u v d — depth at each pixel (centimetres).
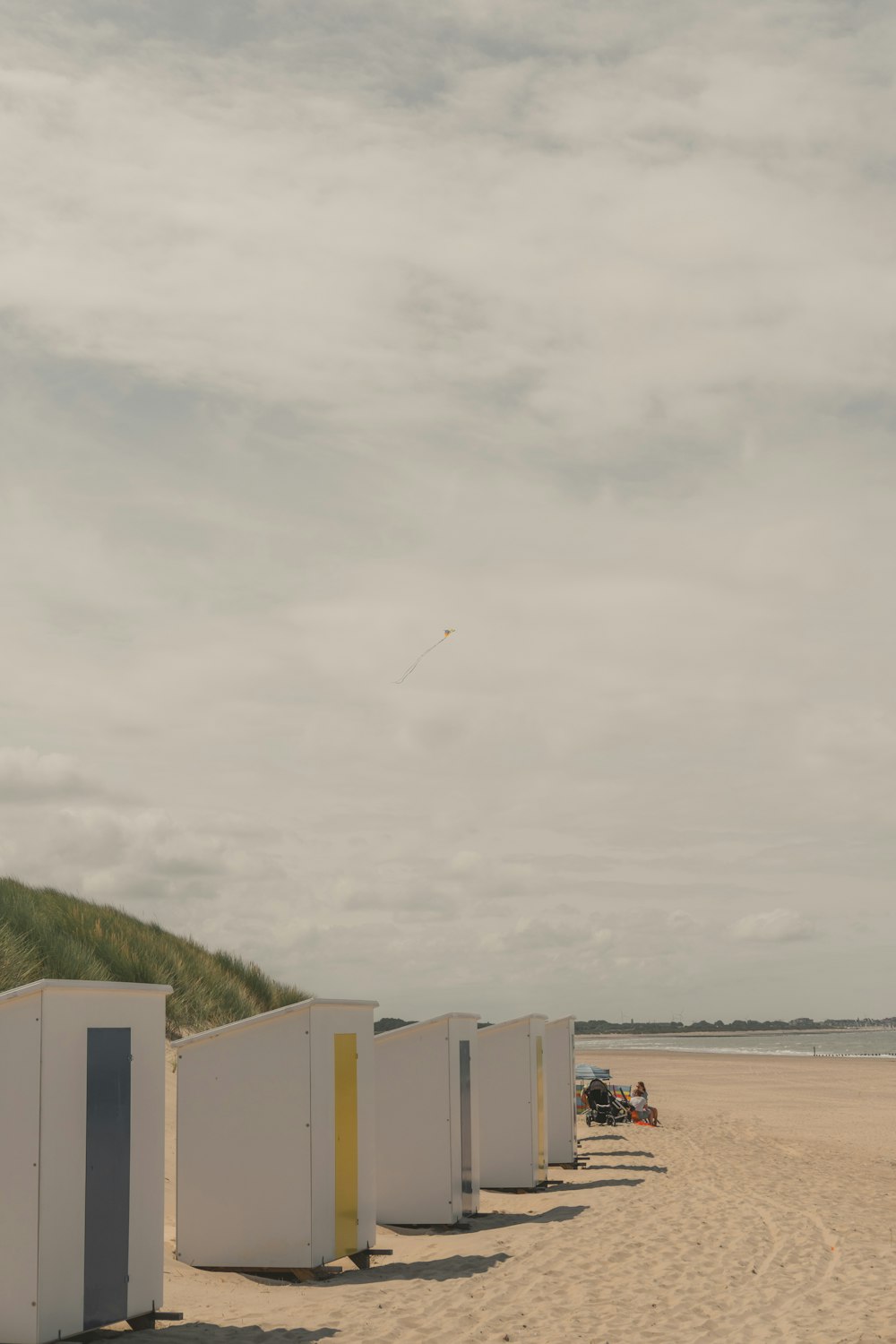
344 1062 1046
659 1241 1151
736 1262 1053
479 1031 1593
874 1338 777
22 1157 693
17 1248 687
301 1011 998
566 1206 1412
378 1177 1273
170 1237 1066
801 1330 807
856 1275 998
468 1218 1321
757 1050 15088
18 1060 702
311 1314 835
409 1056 1290
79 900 2112
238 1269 979
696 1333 801
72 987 725
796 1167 1933
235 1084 1002
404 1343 767
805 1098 4350
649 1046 19625
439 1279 980
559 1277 984
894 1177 1873
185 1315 820
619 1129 2622
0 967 1535
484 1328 810
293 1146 984
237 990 2144
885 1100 4212
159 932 2248
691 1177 1712
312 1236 972
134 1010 786
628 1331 805
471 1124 1352
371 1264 1055
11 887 1898
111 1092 756
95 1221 732
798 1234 1198
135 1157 775
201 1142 1001
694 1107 3712
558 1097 1867
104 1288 736
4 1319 684
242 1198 986
